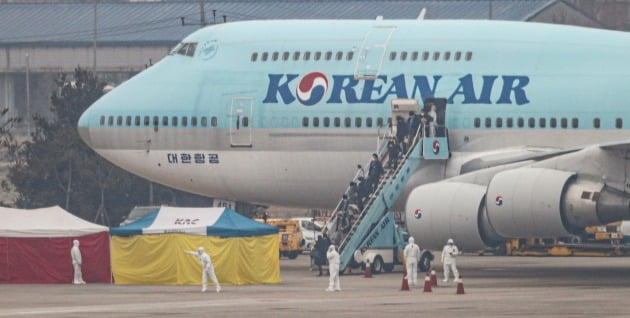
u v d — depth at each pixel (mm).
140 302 190875
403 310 174250
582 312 169250
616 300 185500
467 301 185875
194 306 183125
